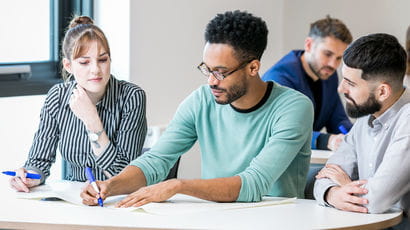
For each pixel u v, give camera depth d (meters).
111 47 4.04
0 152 3.81
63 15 3.99
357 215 2.29
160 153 2.63
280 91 2.56
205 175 2.67
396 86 2.41
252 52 2.43
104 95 2.79
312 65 3.98
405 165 2.33
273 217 2.21
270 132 2.54
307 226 2.11
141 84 4.08
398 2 4.70
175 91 4.30
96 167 2.79
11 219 2.13
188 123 2.68
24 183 2.56
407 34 3.04
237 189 2.38
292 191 2.62
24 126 3.90
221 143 2.62
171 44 4.24
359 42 2.40
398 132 2.38
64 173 4.01
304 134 2.52
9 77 3.73
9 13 3.77
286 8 5.04
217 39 2.40
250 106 2.54
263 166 2.43
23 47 3.85
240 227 2.07
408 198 2.46
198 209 2.27
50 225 2.09
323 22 3.93
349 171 2.60
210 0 4.46
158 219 2.14
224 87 2.43
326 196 2.43
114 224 2.08
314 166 3.39
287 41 5.05
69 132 2.79
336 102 4.19
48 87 3.89
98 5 4.06
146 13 4.06
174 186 2.34
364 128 2.58
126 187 2.47
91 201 2.34
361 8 4.82
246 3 4.73
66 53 2.74
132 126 2.79
